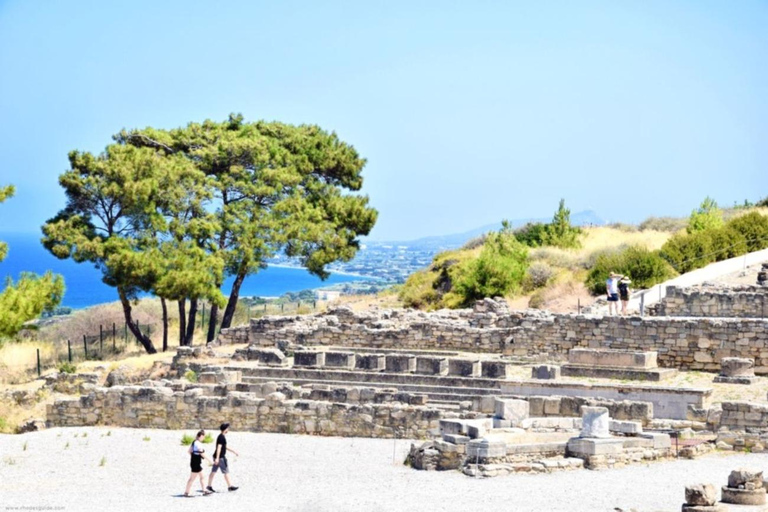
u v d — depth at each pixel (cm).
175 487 4281
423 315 7156
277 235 8088
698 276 7500
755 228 8581
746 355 5603
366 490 3959
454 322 6794
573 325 6106
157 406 5775
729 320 5669
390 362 5884
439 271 9594
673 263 8206
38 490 4250
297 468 4594
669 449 4419
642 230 10894
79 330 9831
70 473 4597
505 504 3612
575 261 8956
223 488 4244
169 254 7794
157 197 7969
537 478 4059
